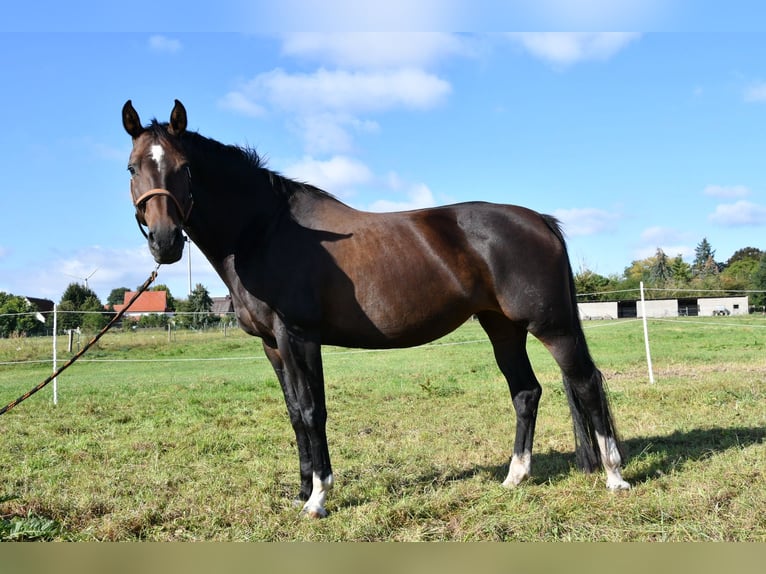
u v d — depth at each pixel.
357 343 3.88
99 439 6.17
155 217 3.30
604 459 3.94
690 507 3.38
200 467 4.87
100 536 3.34
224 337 23.25
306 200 3.93
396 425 6.56
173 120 3.61
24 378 12.78
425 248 3.82
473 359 15.07
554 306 3.89
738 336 18.67
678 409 6.57
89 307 33.81
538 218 4.09
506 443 5.42
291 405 3.98
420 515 3.54
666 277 73.94
